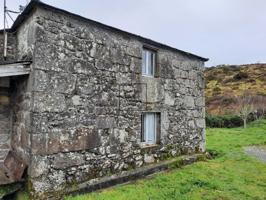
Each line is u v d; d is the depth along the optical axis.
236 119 20.97
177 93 8.19
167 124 7.79
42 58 4.90
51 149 4.99
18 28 6.07
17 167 5.09
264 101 27.38
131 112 6.67
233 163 8.30
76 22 5.48
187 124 8.58
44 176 4.87
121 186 5.88
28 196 4.72
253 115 22.50
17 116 5.68
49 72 5.00
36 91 4.81
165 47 7.61
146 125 7.38
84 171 5.55
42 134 4.87
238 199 5.25
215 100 31.34
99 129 5.89
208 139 13.77
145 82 7.09
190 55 8.66
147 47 7.23
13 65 4.78
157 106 7.45
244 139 13.91
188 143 8.59
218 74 43.94
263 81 36.50
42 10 4.93
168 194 5.36
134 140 6.74
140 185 5.95
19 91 5.59
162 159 7.55
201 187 5.91
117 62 6.32
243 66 45.94
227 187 5.92
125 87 6.52
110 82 6.15
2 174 5.01
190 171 7.19
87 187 5.36
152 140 7.56
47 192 4.89
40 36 4.89
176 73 8.16
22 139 5.30
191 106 8.77
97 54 5.88
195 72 9.02
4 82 5.97
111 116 6.16
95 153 5.79
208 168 7.57
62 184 5.14
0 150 5.93
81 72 5.54
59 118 5.14
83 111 5.56
